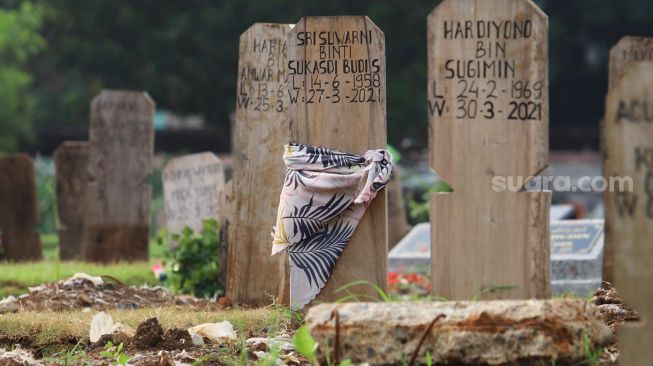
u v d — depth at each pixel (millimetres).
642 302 9133
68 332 14461
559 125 69812
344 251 14336
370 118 14258
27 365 12359
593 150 68250
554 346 10289
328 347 10469
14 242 27578
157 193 44781
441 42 13156
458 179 13172
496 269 13117
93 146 25141
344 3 52656
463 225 13172
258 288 17172
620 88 9273
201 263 20422
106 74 54438
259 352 12672
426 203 32625
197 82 53750
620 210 9289
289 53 14406
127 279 21469
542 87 12938
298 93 14422
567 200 51781
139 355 12914
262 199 17109
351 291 14328
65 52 53719
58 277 20891
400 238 28969
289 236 14391
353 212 14273
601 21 57719
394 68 53938
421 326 10383
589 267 22656
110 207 25188
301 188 14328
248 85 17125
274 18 52312
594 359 10367
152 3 53656
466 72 13109
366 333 10430
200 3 53562
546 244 12984
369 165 14164
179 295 20062
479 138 13109
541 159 12961
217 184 23234
